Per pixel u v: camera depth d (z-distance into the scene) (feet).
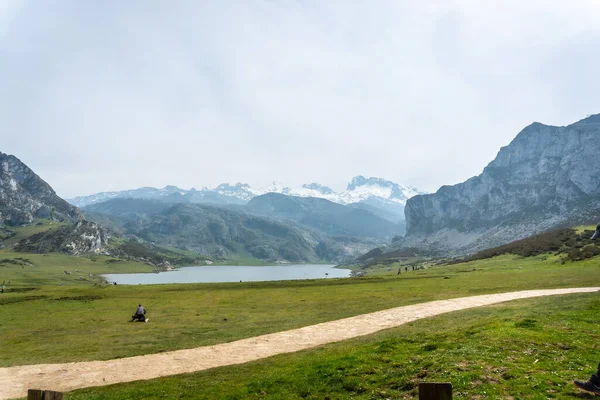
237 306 190.19
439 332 96.37
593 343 75.92
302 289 256.52
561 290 166.50
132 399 68.80
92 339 127.24
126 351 107.76
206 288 301.84
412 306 152.97
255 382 71.67
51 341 128.26
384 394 60.54
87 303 227.20
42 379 86.94
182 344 112.47
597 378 49.60
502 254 523.70
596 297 133.08
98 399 69.97
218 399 65.57
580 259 316.81
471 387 57.41
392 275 393.91
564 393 52.75
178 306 201.05
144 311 161.79
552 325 91.15
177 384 76.02
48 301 239.50
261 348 102.47
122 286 346.95
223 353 99.76
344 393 63.21
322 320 137.18
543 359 67.36
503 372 61.93
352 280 331.57
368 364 74.13
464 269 400.67
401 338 92.43
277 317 150.92
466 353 72.95
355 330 117.29
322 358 83.56
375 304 166.50
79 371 91.30
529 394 53.16
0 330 152.35
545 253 428.56
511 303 140.15
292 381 70.03
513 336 81.56
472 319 114.42
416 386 61.21
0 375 91.35
